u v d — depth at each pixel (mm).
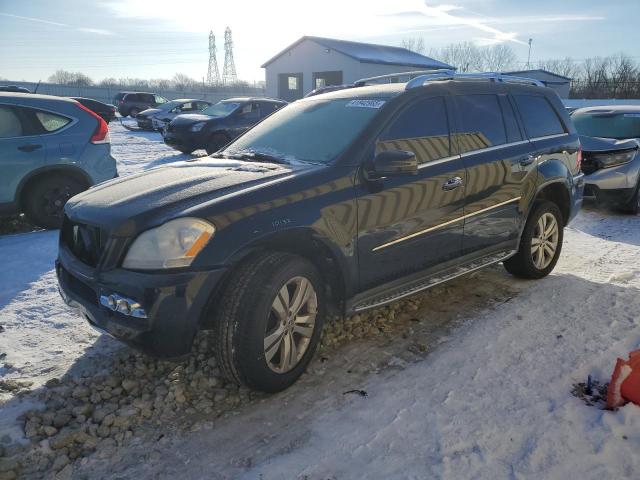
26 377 3379
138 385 3273
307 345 3279
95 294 3010
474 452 2619
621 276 5168
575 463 2533
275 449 2711
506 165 4418
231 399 3135
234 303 2898
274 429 2869
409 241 3738
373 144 3596
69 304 3283
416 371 3414
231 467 2592
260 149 4039
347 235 3336
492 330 3969
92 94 51406
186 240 2807
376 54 34156
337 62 32531
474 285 4941
